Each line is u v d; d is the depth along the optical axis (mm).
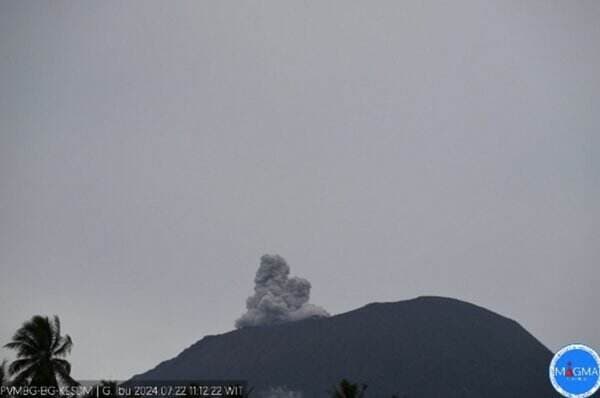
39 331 118938
